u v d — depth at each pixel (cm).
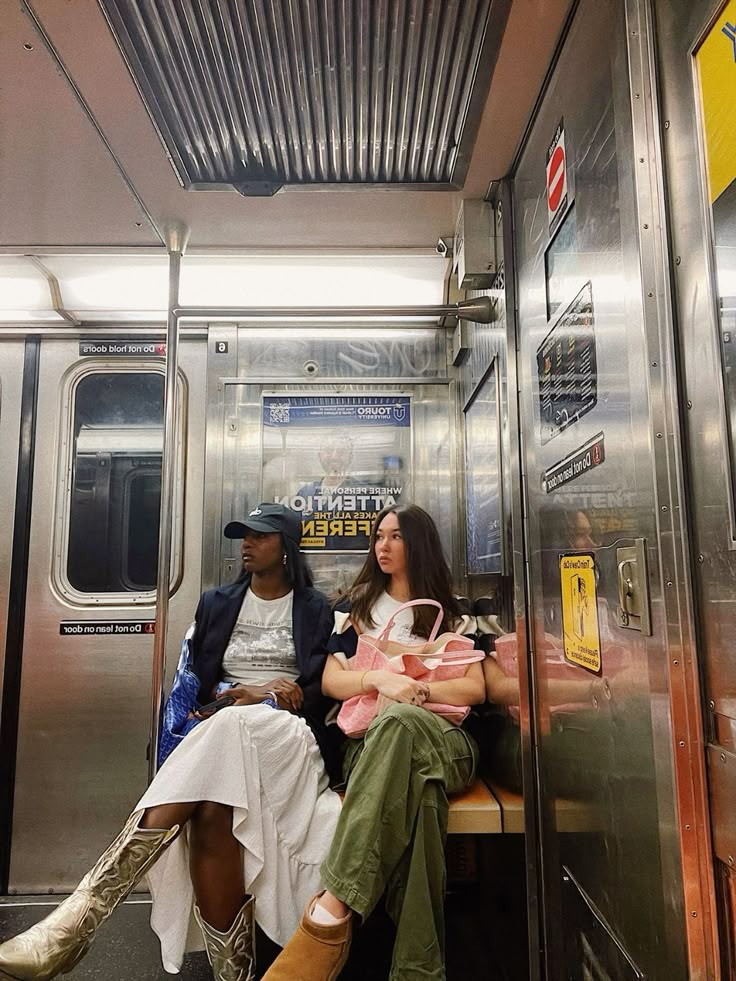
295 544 268
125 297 303
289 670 253
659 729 116
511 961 205
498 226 224
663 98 123
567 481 165
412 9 157
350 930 173
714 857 108
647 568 120
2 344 316
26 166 212
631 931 129
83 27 159
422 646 231
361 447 308
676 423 116
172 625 299
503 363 217
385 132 200
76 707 297
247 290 303
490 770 233
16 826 291
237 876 192
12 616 301
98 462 311
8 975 156
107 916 177
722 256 105
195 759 194
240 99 186
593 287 146
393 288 303
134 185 222
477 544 261
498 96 181
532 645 196
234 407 309
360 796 183
